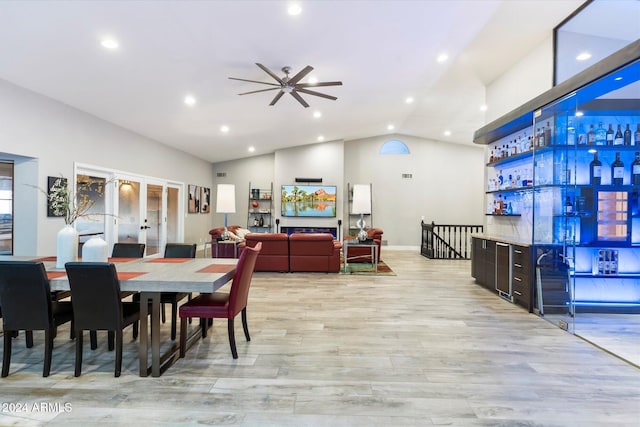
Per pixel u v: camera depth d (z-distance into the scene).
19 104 3.98
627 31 3.01
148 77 4.16
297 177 9.77
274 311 3.82
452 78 5.18
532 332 3.21
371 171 10.20
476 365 2.52
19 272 2.22
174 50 3.57
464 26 3.56
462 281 5.49
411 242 10.18
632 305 3.78
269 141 8.64
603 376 2.36
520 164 4.55
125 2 2.71
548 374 2.38
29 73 3.72
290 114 6.55
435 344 2.91
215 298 2.81
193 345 2.87
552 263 3.51
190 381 2.27
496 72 4.92
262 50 3.76
